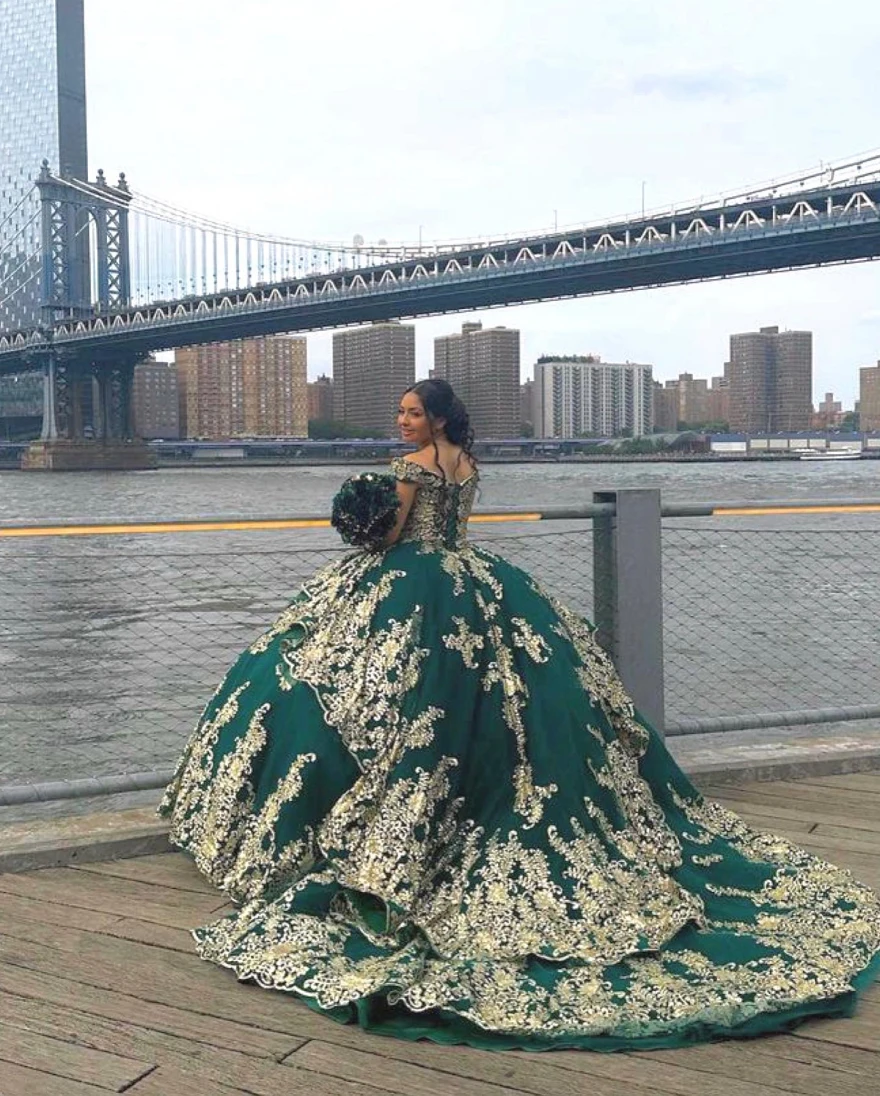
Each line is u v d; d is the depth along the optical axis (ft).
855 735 13.09
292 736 8.42
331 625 8.59
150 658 36.09
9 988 7.33
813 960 7.39
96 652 36.99
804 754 12.17
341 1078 6.33
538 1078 6.35
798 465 335.47
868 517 86.89
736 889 8.49
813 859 8.97
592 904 7.60
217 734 8.91
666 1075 6.39
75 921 8.37
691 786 9.53
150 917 8.44
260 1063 6.47
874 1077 6.38
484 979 7.11
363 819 7.93
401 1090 6.22
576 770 8.14
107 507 157.99
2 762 24.12
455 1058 6.54
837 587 54.19
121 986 7.36
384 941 7.57
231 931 7.86
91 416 351.46
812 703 31.65
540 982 7.11
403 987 6.90
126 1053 6.56
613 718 9.05
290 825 8.26
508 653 8.37
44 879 9.20
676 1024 6.67
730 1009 6.75
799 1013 6.87
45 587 46.80
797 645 40.60
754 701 32.01
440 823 7.91
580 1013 6.78
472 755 8.06
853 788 11.60
